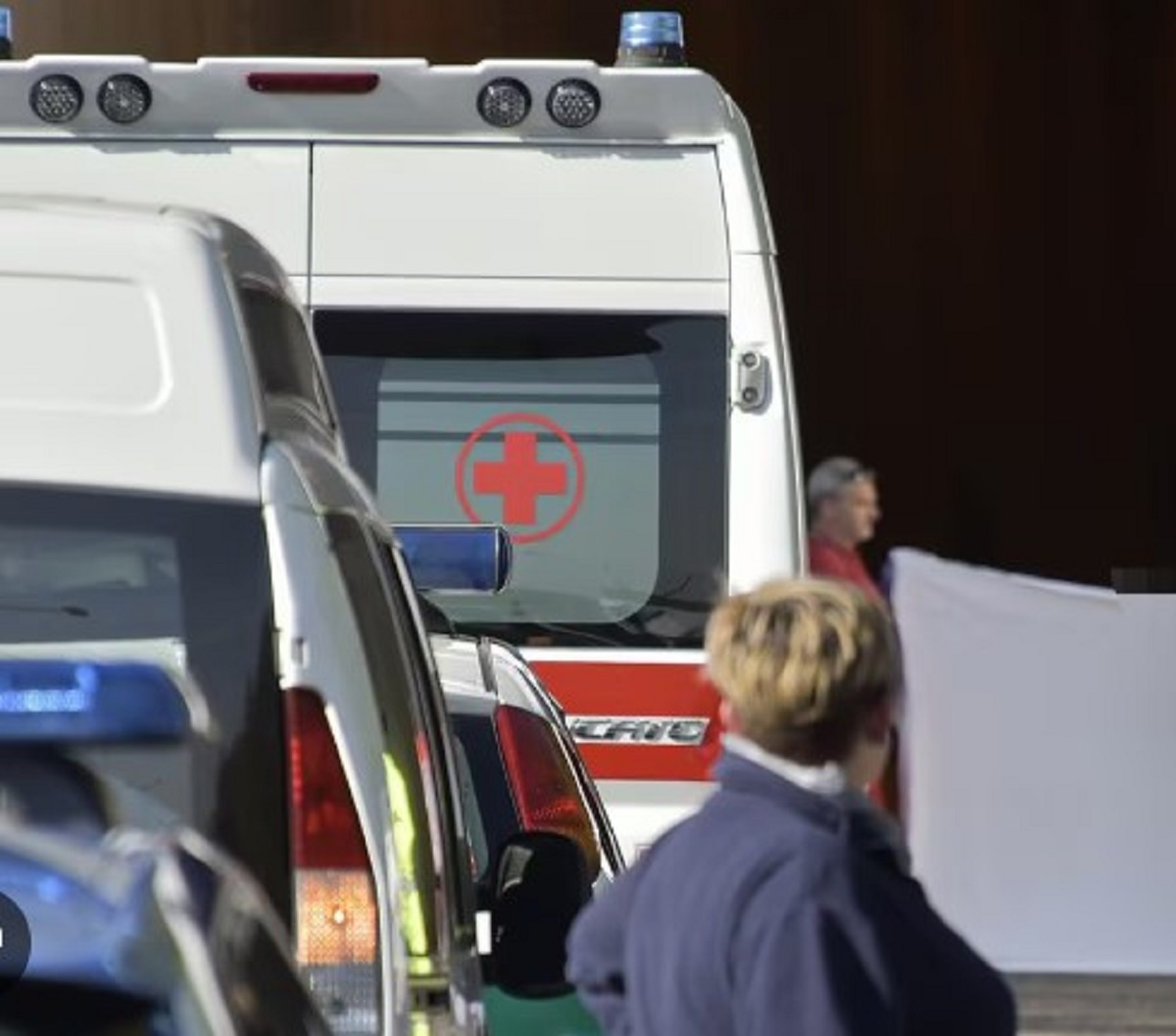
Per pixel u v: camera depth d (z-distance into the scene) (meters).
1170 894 48.12
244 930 11.65
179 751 16.91
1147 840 48.09
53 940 10.97
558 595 35.31
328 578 17.12
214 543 17.08
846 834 15.90
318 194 35.38
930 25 70.25
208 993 11.08
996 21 70.19
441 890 17.38
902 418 71.06
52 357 17.22
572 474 35.31
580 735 34.78
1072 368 70.81
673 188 35.25
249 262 18.17
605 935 16.50
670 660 34.94
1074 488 71.12
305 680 17.02
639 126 35.31
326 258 35.38
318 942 17.03
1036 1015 45.31
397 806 17.17
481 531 29.27
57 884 11.12
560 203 35.25
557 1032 21.80
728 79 69.88
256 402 17.30
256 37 69.19
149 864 11.27
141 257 17.33
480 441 35.38
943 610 48.25
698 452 35.22
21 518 17.03
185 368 17.25
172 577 17.08
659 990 15.95
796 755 16.25
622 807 34.66
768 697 16.19
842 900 15.64
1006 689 48.19
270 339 18.41
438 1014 17.36
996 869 48.25
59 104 35.41
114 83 35.38
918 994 15.64
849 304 70.44
